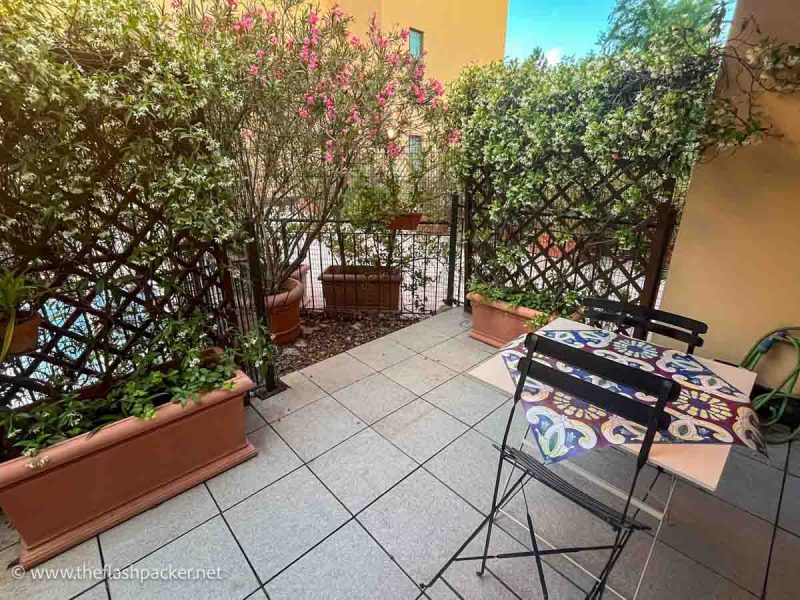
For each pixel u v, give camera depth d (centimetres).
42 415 145
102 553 140
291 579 132
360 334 331
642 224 231
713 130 186
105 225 150
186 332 176
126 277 163
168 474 163
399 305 376
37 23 120
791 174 178
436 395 238
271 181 318
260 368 227
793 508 160
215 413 170
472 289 308
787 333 196
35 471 128
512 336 290
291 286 324
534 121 240
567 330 179
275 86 253
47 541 139
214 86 165
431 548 143
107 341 168
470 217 323
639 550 143
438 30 664
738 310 207
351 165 316
